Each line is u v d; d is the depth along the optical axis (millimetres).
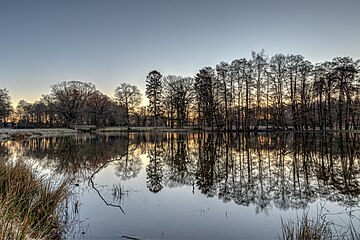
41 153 18734
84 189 9047
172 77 57188
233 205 7434
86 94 63125
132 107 64125
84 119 67125
